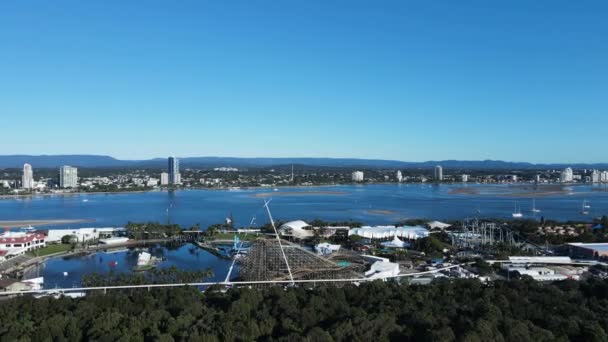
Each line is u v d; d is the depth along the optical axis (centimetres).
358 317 14962
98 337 13962
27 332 14388
